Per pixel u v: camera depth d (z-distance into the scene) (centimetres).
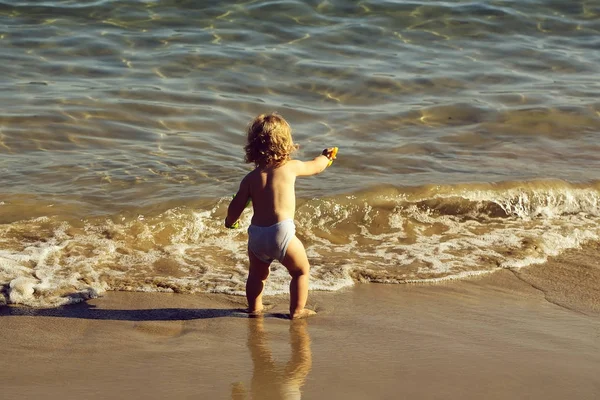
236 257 660
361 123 977
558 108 1041
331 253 677
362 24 1309
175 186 780
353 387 438
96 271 616
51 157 847
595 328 535
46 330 518
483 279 632
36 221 693
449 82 1123
